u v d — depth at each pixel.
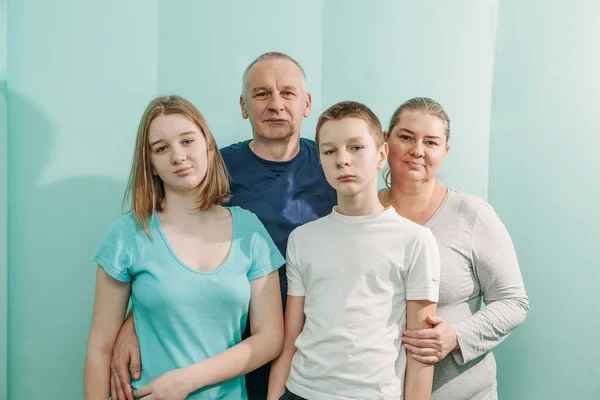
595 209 1.67
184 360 1.14
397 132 1.32
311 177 1.46
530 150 1.68
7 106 1.50
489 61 1.68
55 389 1.56
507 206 1.69
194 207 1.23
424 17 1.66
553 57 1.66
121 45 1.56
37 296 1.54
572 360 1.68
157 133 1.17
